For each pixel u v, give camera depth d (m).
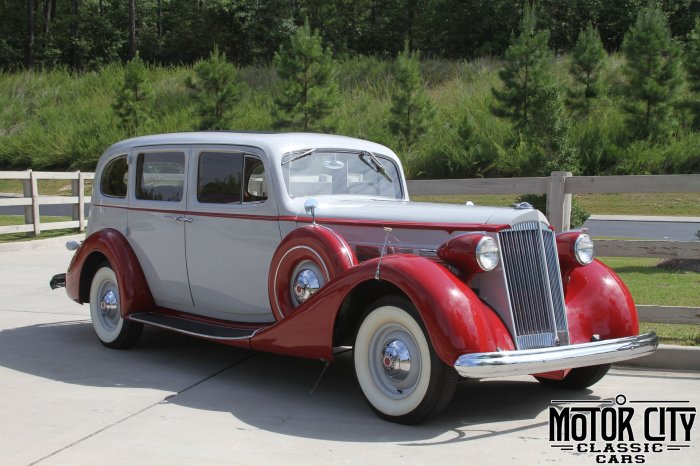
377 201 5.83
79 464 3.77
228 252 5.70
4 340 6.76
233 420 4.50
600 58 24.31
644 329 6.62
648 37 22.39
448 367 4.24
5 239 14.08
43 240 13.78
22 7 52.28
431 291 4.19
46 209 20.97
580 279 5.06
